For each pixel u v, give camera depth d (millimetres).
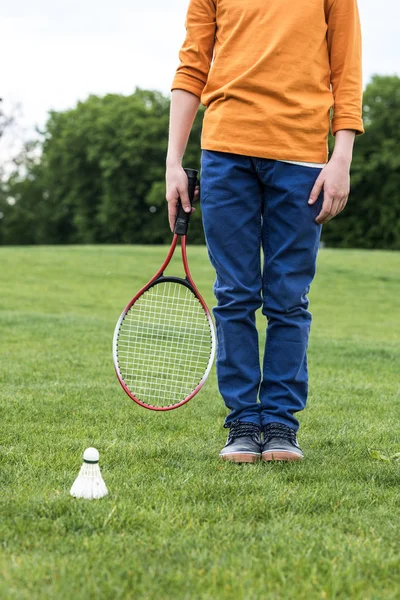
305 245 3023
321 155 3012
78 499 2408
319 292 19469
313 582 1831
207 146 3051
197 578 1835
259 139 2957
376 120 47375
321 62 3031
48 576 1821
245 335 3092
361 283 21250
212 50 3211
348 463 3121
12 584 1781
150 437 3525
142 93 56188
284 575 1878
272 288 3066
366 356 7738
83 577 1816
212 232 3057
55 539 2084
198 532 2172
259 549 2059
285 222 3014
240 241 3043
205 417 4082
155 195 48438
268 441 3057
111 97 56969
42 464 2893
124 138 49312
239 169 3008
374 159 46031
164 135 50375
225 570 1878
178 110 3178
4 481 2652
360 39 3100
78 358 6430
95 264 23672
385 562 1975
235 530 2201
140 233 50594
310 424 4008
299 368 3102
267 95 2975
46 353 6734
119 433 3596
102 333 8609
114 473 2785
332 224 46875
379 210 46500
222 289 3086
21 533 2125
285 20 2977
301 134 2965
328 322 14125
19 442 3330
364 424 4055
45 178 54062
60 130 55281
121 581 1810
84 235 51594
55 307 14734
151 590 1768
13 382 5086
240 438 3057
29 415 3934
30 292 17312
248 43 3010
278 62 2971
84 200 52250
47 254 25844
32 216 53594
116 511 2305
